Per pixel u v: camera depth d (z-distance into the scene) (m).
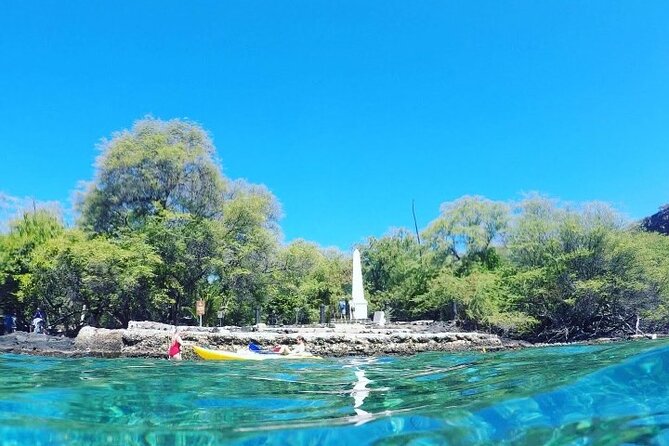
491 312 28.80
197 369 8.38
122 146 31.53
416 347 19.06
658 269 28.03
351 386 5.55
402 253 46.34
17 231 31.84
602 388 3.67
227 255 30.94
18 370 7.58
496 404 3.45
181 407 4.00
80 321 30.52
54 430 3.03
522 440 2.74
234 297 31.95
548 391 3.72
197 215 31.88
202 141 33.78
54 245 27.45
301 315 40.72
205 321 32.94
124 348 18.08
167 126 33.62
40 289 28.59
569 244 29.48
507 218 38.91
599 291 27.88
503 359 7.86
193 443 2.80
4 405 3.86
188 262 29.69
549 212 32.59
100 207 31.94
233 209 31.06
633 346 6.96
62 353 17.12
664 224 40.53
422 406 3.65
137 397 4.54
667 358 4.32
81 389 5.03
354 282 29.47
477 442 2.72
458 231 38.91
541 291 28.92
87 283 27.14
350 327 23.97
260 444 2.81
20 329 31.23
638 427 2.85
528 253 31.61
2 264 29.56
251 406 4.07
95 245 27.45
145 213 32.31
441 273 37.47
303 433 2.98
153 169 31.97
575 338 28.88
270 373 7.61
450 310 35.97
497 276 32.50
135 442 2.82
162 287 30.03
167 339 18.22
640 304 28.53
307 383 5.98
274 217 35.38
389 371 7.59
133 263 27.31
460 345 20.12
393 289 43.72
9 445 2.74
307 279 41.03
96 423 3.26
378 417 3.32
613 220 29.62
